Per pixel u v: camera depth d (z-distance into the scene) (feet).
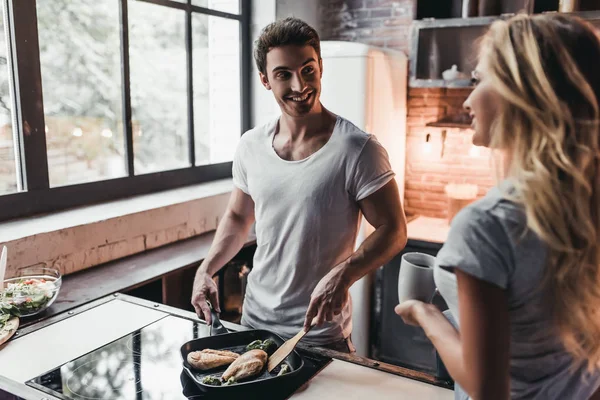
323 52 9.02
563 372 2.35
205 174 9.68
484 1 9.02
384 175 4.59
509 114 2.18
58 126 7.16
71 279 6.14
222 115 10.02
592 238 2.10
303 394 3.50
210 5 9.44
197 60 9.29
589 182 2.10
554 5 8.93
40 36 6.80
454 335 2.51
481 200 2.28
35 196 6.84
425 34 9.63
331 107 9.08
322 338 4.72
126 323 4.68
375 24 10.68
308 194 4.64
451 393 3.52
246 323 5.13
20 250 5.77
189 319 4.79
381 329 9.52
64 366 3.85
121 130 8.07
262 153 4.96
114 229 6.86
